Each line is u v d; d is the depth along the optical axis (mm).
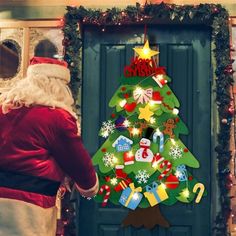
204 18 4070
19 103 2213
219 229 3961
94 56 4344
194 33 4324
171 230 4164
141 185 4141
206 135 4238
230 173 3979
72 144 2199
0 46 4289
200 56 4309
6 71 4266
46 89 2289
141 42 4348
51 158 2223
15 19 4277
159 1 4184
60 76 2354
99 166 4180
